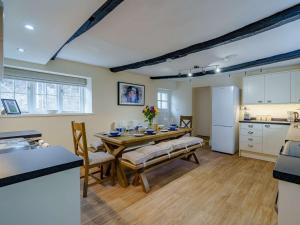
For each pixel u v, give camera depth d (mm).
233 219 1865
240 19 1977
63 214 880
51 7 1528
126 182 2600
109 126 4422
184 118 4590
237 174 3092
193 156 3898
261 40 2559
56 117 3529
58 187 858
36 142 1646
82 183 2684
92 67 4074
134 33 2330
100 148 3135
